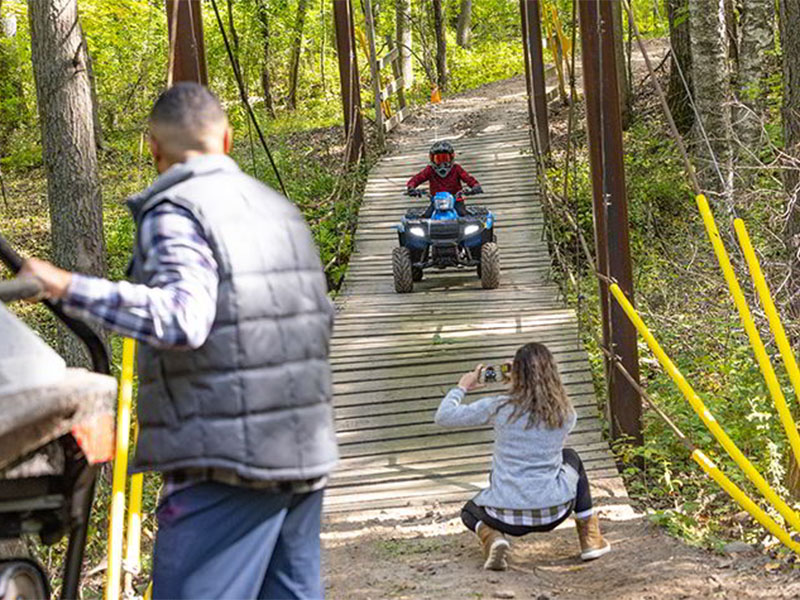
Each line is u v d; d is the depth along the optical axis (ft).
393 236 48.80
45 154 30.22
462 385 19.25
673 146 54.65
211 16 83.41
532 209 50.21
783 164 32.55
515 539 20.84
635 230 47.85
